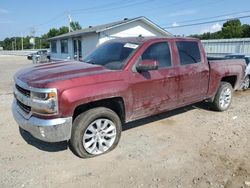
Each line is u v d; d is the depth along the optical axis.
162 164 3.61
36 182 3.15
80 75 3.51
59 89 3.21
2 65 24.14
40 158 3.73
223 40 21.06
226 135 4.68
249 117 5.76
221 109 6.07
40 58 29.19
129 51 4.21
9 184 3.10
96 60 4.49
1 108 6.32
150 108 4.35
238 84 6.43
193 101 5.25
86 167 3.51
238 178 3.27
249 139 4.50
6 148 4.03
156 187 3.08
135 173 3.38
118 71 3.86
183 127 5.06
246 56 9.41
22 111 3.65
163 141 4.38
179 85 4.72
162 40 4.56
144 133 4.72
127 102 3.93
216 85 5.66
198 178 3.27
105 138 3.88
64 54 26.17
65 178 3.24
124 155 3.86
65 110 3.27
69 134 3.43
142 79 4.06
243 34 55.34
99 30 19.14
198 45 5.23
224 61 5.88
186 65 4.86
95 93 3.48
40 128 3.28
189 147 4.16
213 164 3.62
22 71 4.05
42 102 3.20
